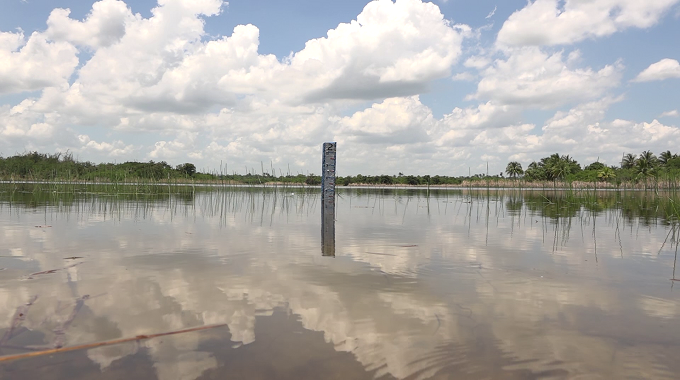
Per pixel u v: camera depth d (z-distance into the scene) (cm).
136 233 740
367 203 1833
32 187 2688
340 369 235
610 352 267
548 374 237
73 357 243
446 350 264
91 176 3038
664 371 243
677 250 638
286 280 422
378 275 452
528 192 3566
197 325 295
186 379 220
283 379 223
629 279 452
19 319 299
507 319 322
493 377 232
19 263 481
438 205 1720
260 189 3200
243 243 651
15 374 223
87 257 520
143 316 310
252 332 285
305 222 978
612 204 1770
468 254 589
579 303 364
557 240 733
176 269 461
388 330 295
